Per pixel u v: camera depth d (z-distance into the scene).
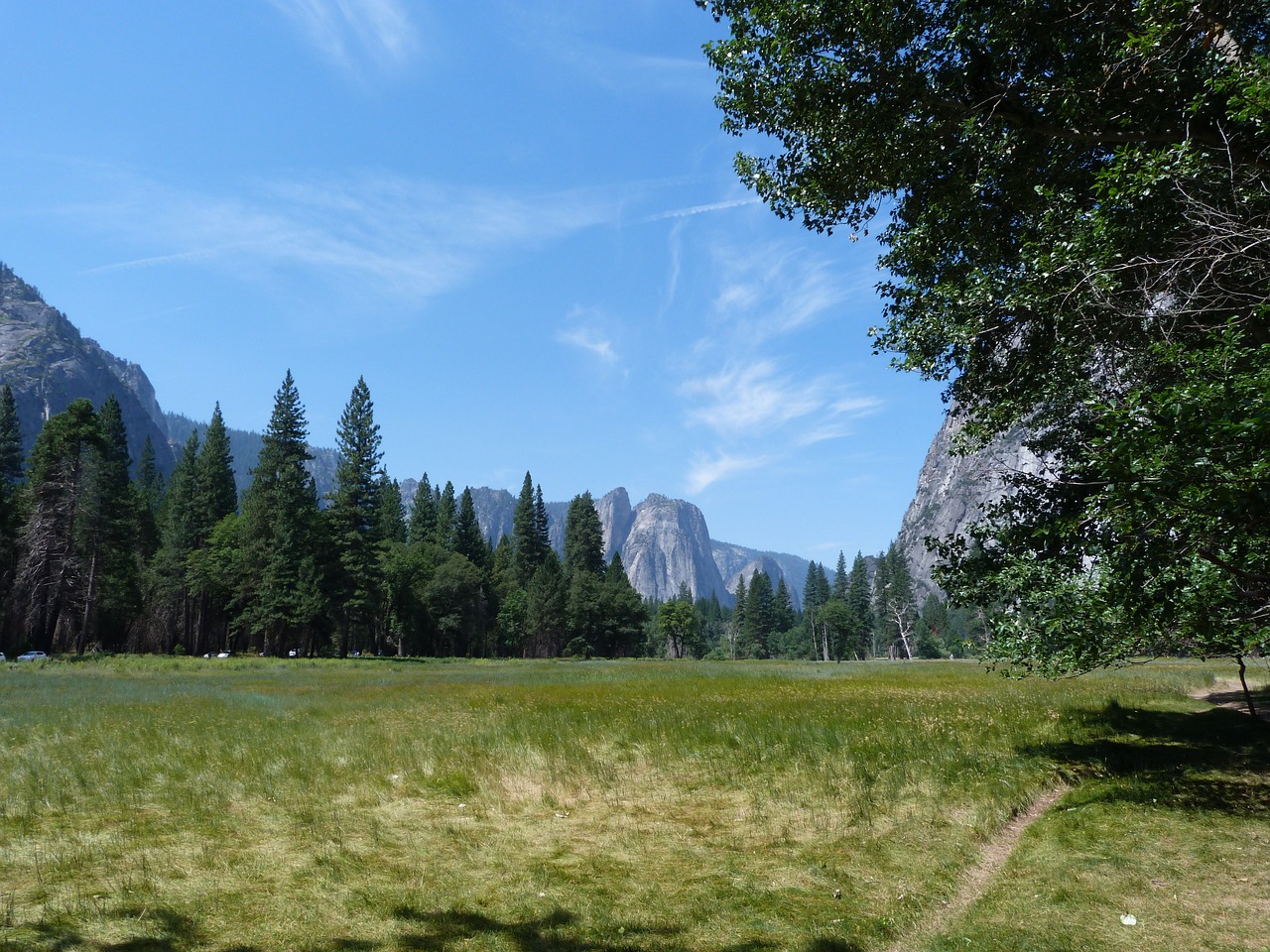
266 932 5.09
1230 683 26.08
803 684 29.55
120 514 62.75
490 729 13.69
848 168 10.22
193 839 7.16
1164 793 8.12
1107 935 4.92
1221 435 5.02
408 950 4.84
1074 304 7.97
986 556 10.06
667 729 13.48
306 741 12.34
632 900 5.72
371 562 65.00
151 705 19.62
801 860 6.64
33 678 33.25
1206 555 5.80
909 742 11.63
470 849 6.98
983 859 6.73
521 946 4.91
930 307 10.00
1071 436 9.45
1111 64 8.07
